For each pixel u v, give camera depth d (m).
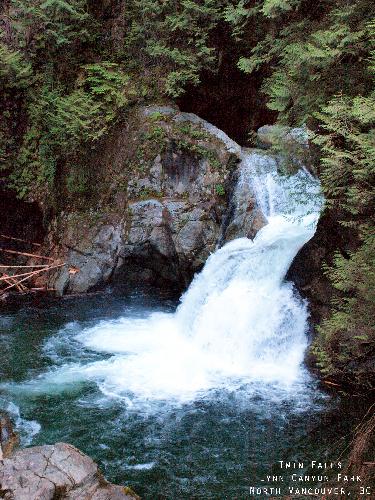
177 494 4.83
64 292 9.88
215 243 9.51
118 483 4.96
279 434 5.67
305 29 7.24
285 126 7.30
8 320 8.93
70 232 10.43
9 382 6.84
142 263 9.95
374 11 6.02
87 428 5.82
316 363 6.58
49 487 4.11
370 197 5.54
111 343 8.09
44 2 10.38
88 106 10.38
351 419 5.89
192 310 8.66
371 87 6.26
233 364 7.37
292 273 7.71
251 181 9.64
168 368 7.27
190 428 5.82
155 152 9.97
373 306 5.43
